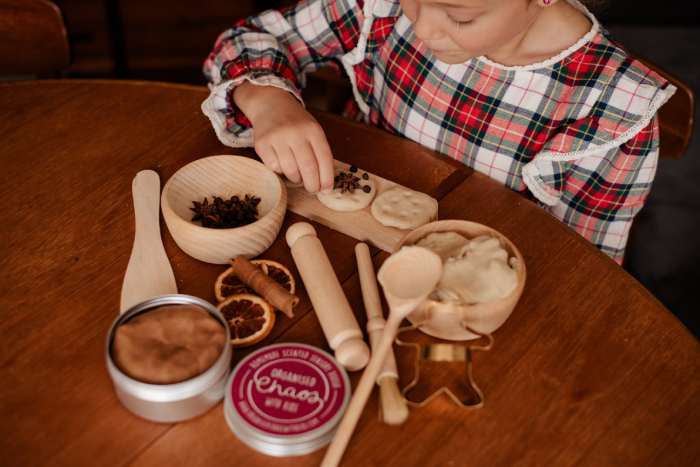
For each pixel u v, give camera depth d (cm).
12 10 133
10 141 102
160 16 315
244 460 61
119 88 116
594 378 69
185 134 105
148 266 81
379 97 124
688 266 216
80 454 60
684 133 115
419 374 69
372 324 71
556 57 99
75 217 88
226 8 324
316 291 73
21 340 71
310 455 61
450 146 113
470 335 72
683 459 62
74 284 78
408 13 83
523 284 70
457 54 85
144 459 60
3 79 247
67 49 139
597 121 98
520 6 78
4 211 89
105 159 99
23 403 65
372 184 94
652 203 245
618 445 63
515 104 104
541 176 102
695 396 68
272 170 88
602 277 81
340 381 66
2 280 78
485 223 89
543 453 62
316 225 89
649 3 376
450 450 62
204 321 66
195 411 63
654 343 73
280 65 114
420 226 80
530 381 69
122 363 61
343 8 118
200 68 300
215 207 86
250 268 76
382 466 61
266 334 72
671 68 329
